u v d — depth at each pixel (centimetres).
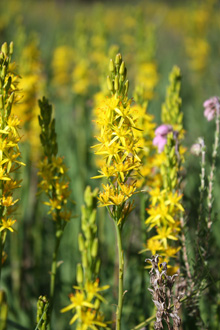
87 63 790
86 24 830
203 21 1103
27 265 503
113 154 229
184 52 1448
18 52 605
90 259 201
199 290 304
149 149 384
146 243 363
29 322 396
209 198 324
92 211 201
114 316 379
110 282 416
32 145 504
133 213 488
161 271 246
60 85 930
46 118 302
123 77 233
